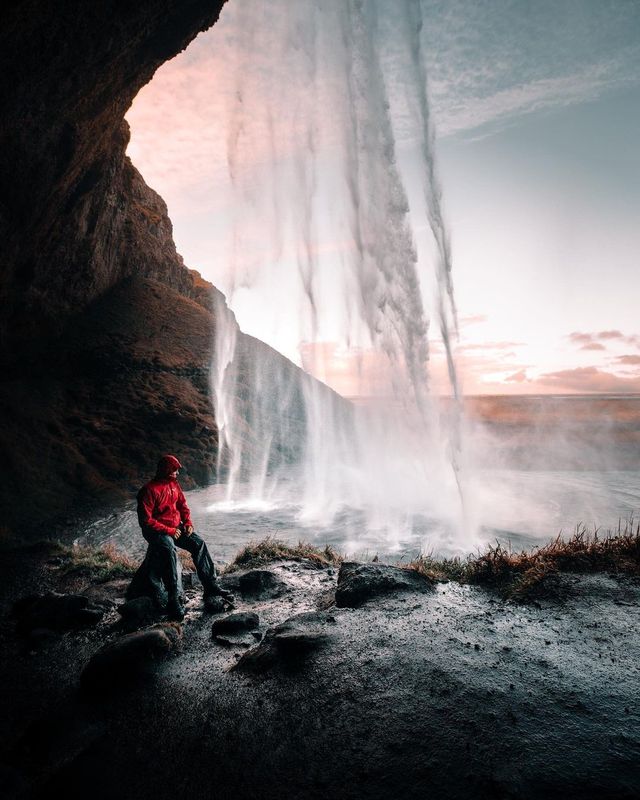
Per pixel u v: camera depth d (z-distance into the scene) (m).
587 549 4.65
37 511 13.20
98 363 24.19
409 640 3.31
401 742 2.34
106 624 4.54
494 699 2.55
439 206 14.78
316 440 28.94
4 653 4.05
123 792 2.27
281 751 2.44
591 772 1.99
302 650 3.34
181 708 2.95
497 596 4.13
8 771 2.42
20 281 21.25
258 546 6.69
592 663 2.87
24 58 10.38
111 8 11.02
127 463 18.56
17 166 14.41
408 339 17.59
